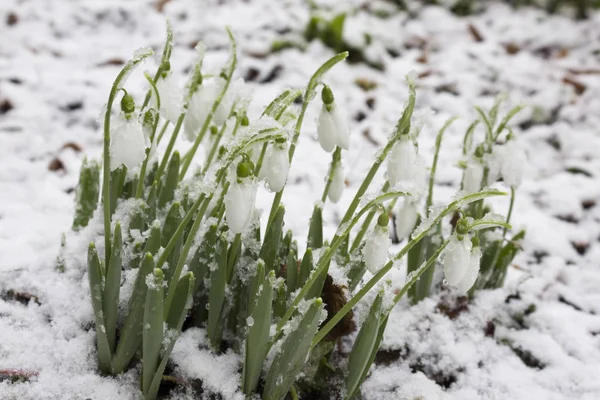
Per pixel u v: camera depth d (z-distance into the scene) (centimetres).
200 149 72
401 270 58
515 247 56
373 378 50
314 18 101
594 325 57
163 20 105
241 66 93
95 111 79
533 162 82
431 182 54
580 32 119
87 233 53
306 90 43
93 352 48
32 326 49
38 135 73
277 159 41
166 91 46
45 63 89
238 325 48
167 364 48
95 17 102
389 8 119
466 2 125
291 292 47
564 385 52
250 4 112
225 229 48
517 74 103
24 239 57
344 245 49
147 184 52
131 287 47
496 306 56
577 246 66
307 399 49
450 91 97
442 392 50
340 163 47
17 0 103
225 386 46
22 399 46
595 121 90
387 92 95
